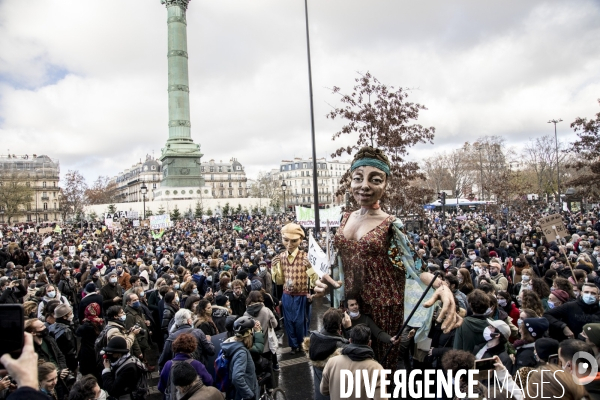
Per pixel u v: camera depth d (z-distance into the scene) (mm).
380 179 4082
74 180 77812
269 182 113500
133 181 138250
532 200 48781
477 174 75562
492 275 9953
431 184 85438
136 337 8430
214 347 6605
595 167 22188
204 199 76188
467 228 26953
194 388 4512
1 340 2418
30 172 103188
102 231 39875
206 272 13367
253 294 7516
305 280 9555
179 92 72125
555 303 6961
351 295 4078
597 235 18094
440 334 6164
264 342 7328
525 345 5242
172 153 72875
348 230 4207
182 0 69938
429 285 3666
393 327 3986
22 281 11109
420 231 21109
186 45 72062
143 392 5926
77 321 12695
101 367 6902
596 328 4590
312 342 4816
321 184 134000
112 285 11289
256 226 44844
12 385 4770
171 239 31875
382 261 3986
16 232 42312
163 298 9898
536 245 18000
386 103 16469
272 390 6246
